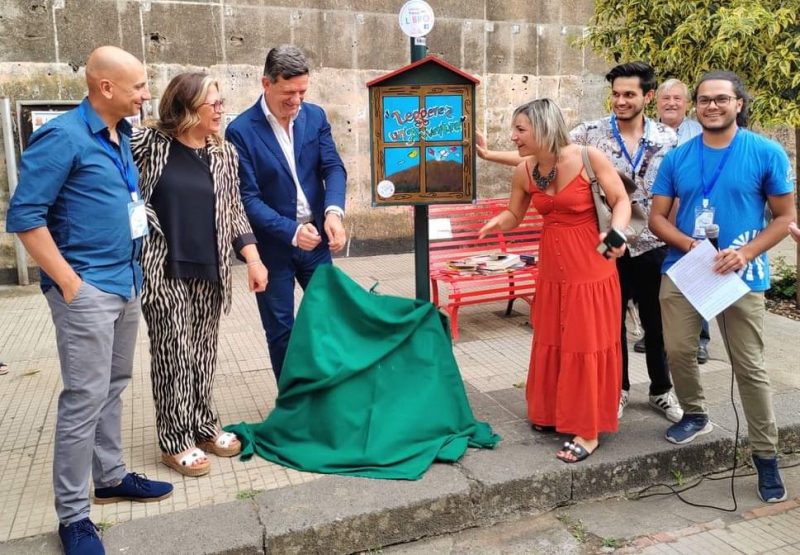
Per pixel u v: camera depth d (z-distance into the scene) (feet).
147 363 16.47
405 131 11.87
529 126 10.57
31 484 10.83
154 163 10.12
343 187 12.64
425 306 11.93
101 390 8.87
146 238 10.18
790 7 17.16
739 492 11.31
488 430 12.03
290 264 12.59
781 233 10.22
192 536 9.21
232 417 13.20
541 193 11.07
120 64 8.37
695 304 10.35
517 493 10.60
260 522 9.48
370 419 11.07
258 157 11.94
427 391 11.54
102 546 8.94
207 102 10.13
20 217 8.08
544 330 11.56
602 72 31.32
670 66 18.44
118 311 9.02
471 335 18.43
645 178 12.92
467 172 12.00
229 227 10.88
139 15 24.54
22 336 18.81
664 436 11.97
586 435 11.15
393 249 29.53
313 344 11.21
